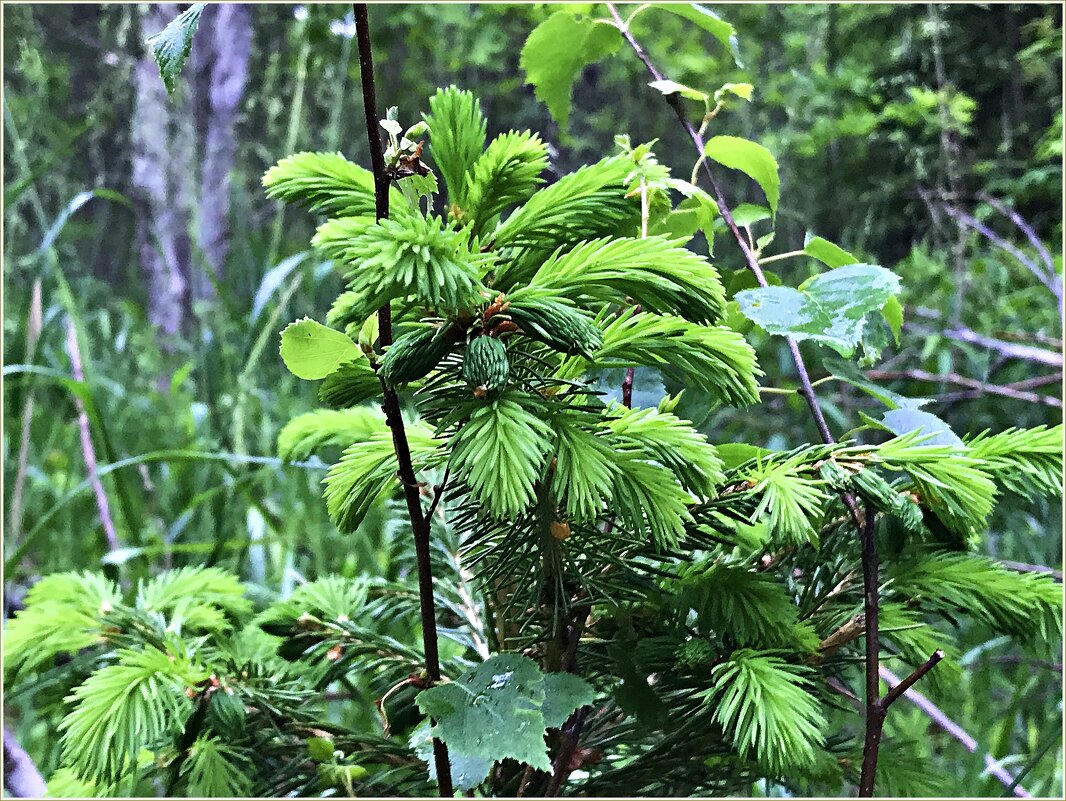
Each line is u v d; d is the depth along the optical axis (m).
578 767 0.42
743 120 1.91
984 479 0.36
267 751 0.46
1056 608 0.40
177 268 1.73
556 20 0.48
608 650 0.38
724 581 0.38
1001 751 0.77
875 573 0.37
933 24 1.63
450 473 0.31
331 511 0.38
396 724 0.43
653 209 0.38
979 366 1.35
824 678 0.40
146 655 0.42
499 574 0.36
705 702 0.35
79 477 1.26
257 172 1.70
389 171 0.31
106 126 1.81
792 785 0.50
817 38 1.92
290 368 0.32
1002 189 1.85
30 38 1.55
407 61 2.11
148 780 0.58
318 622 0.46
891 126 1.85
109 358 1.63
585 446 0.32
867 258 1.58
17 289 1.62
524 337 0.34
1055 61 1.78
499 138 0.36
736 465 0.42
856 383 0.42
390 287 0.29
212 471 1.03
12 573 0.92
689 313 0.32
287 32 1.65
